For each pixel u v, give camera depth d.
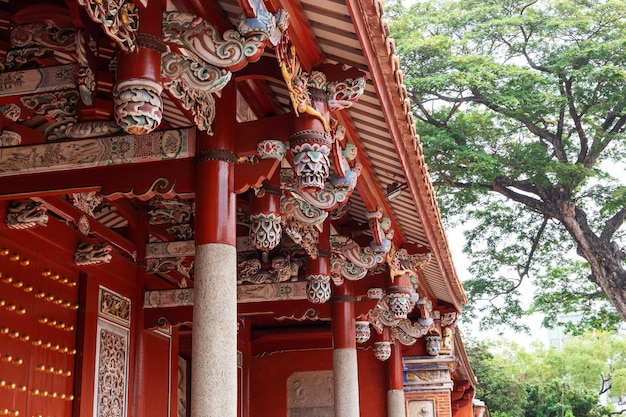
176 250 12.25
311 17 6.66
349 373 12.55
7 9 7.33
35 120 10.27
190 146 7.36
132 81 5.64
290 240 12.97
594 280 31.78
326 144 7.11
